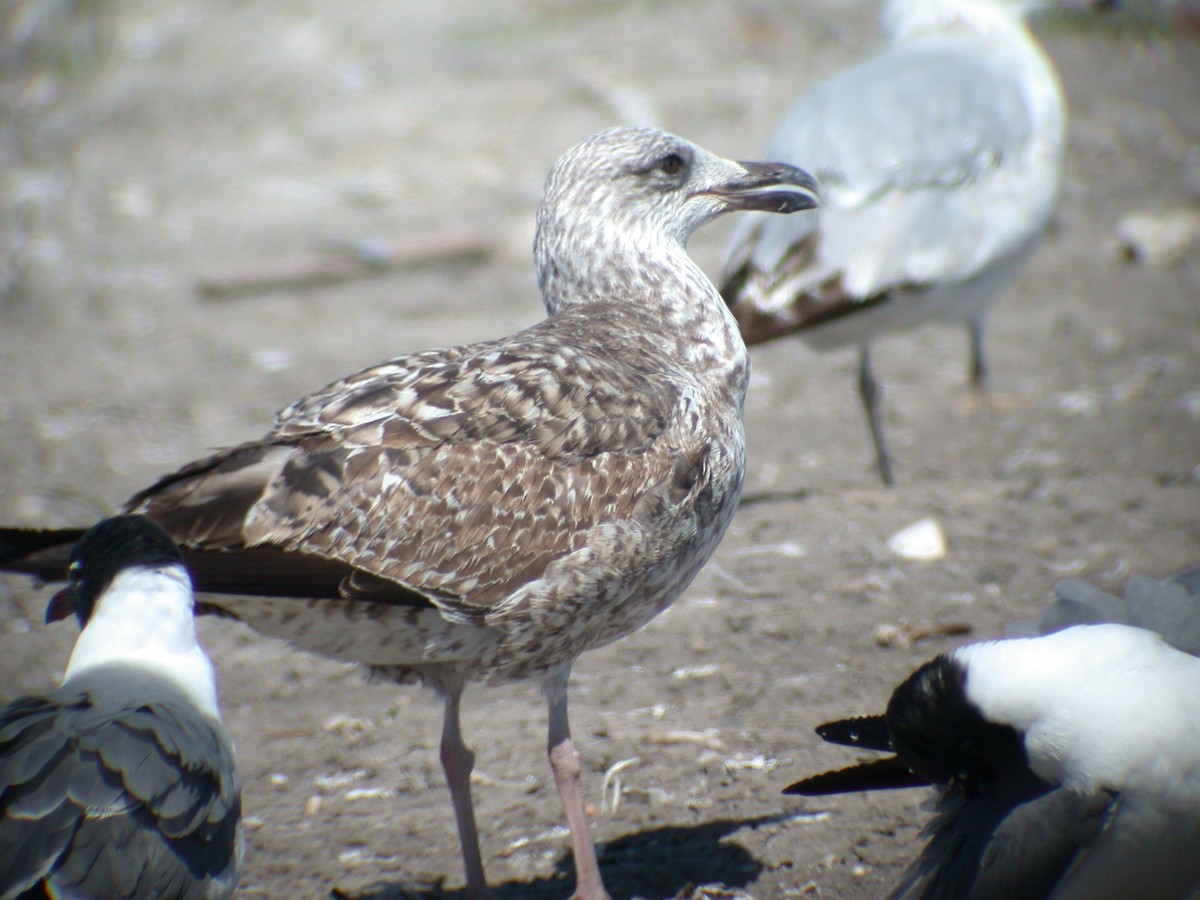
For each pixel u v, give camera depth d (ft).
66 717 21.07
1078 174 69.87
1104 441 46.50
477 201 69.56
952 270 41.78
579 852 25.25
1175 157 70.79
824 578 37.42
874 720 25.11
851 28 84.02
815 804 28.25
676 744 30.53
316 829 28.58
